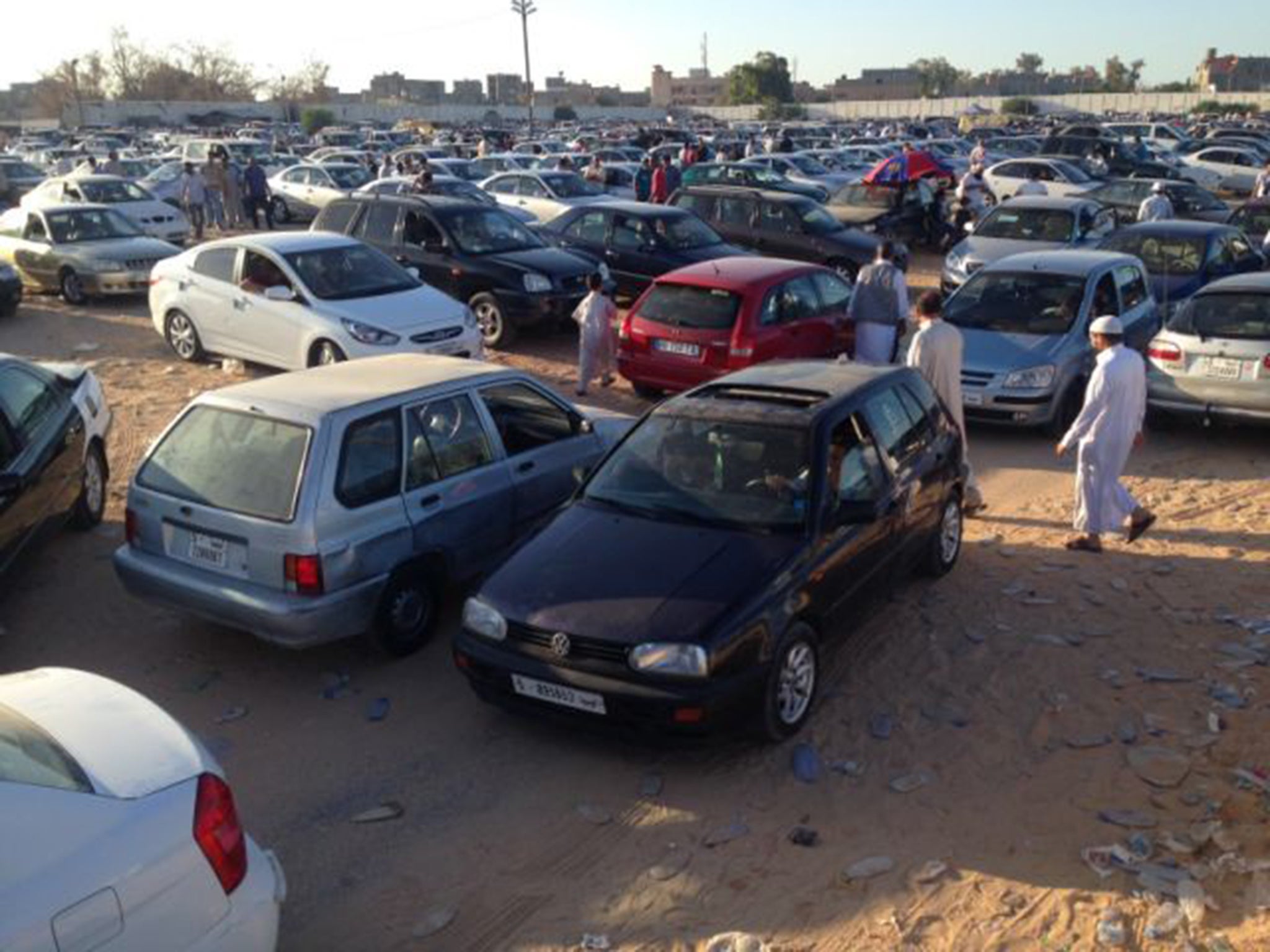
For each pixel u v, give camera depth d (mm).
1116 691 6230
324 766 5719
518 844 5074
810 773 5496
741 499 6230
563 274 15016
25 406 7852
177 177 30969
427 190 22938
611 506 6453
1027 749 5699
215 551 6422
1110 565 8062
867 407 6883
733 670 5367
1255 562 8016
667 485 6457
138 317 17406
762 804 5297
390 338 12039
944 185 25328
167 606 6637
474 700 6344
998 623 7105
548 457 7613
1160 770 5434
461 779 5590
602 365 12789
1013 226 18688
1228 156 37219
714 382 7238
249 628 6336
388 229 15672
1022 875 4719
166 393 12773
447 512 6824
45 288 18609
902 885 4672
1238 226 20516
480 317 15102
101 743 3682
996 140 45812
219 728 6105
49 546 8578
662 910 4594
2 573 7086
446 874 4879
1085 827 5035
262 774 5664
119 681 6621
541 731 6012
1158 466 10547
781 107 103812
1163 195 21812
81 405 8680
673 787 5465
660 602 5531
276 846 5090
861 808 5246
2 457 7277
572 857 4965
